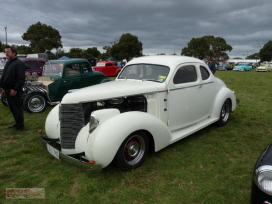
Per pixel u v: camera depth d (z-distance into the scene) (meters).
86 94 3.24
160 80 3.98
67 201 2.67
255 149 4.14
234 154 3.90
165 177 3.17
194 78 4.50
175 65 4.10
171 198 2.72
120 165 3.15
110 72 20.72
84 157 3.06
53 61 7.70
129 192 2.82
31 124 5.59
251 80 17.25
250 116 6.27
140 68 4.39
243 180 3.10
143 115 3.35
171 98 3.99
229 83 15.10
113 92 3.40
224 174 3.26
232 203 2.63
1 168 3.42
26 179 3.11
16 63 4.62
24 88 6.93
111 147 2.91
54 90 7.14
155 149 3.54
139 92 3.56
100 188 2.90
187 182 3.05
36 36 53.47
